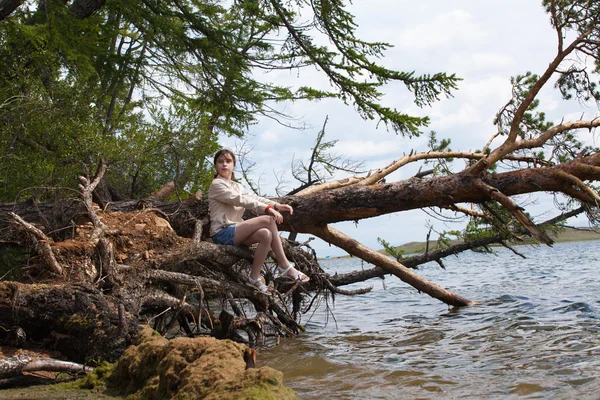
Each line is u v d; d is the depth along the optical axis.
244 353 3.41
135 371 3.70
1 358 4.12
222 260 5.98
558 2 7.14
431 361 4.88
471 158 9.61
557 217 9.08
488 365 4.58
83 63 10.77
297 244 7.20
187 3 12.97
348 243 8.55
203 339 3.51
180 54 13.48
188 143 12.04
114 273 5.39
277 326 6.43
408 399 3.63
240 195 5.95
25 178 9.23
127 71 13.93
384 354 5.36
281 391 2.91
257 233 5.87
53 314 4.73
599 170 6.68
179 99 16.19
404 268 8.88
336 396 3.76
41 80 10.85
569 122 8.05
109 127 13.54
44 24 10.30
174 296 6.00
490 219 8.88
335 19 11.27
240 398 2.79
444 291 8.95
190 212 7.67
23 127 9.67
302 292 7.32
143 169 11.28
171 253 5.87
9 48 10.32
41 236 5.42
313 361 5.00
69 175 9.30
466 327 6.91
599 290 10.55
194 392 3.04
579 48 7.32
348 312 9.43
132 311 5.17
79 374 4.26
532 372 4.21
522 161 8.85
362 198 7.45
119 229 6.12
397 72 11.48
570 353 4.86
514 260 29.08
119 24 13.75
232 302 6.00
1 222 7.24
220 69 13.21
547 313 7.65
